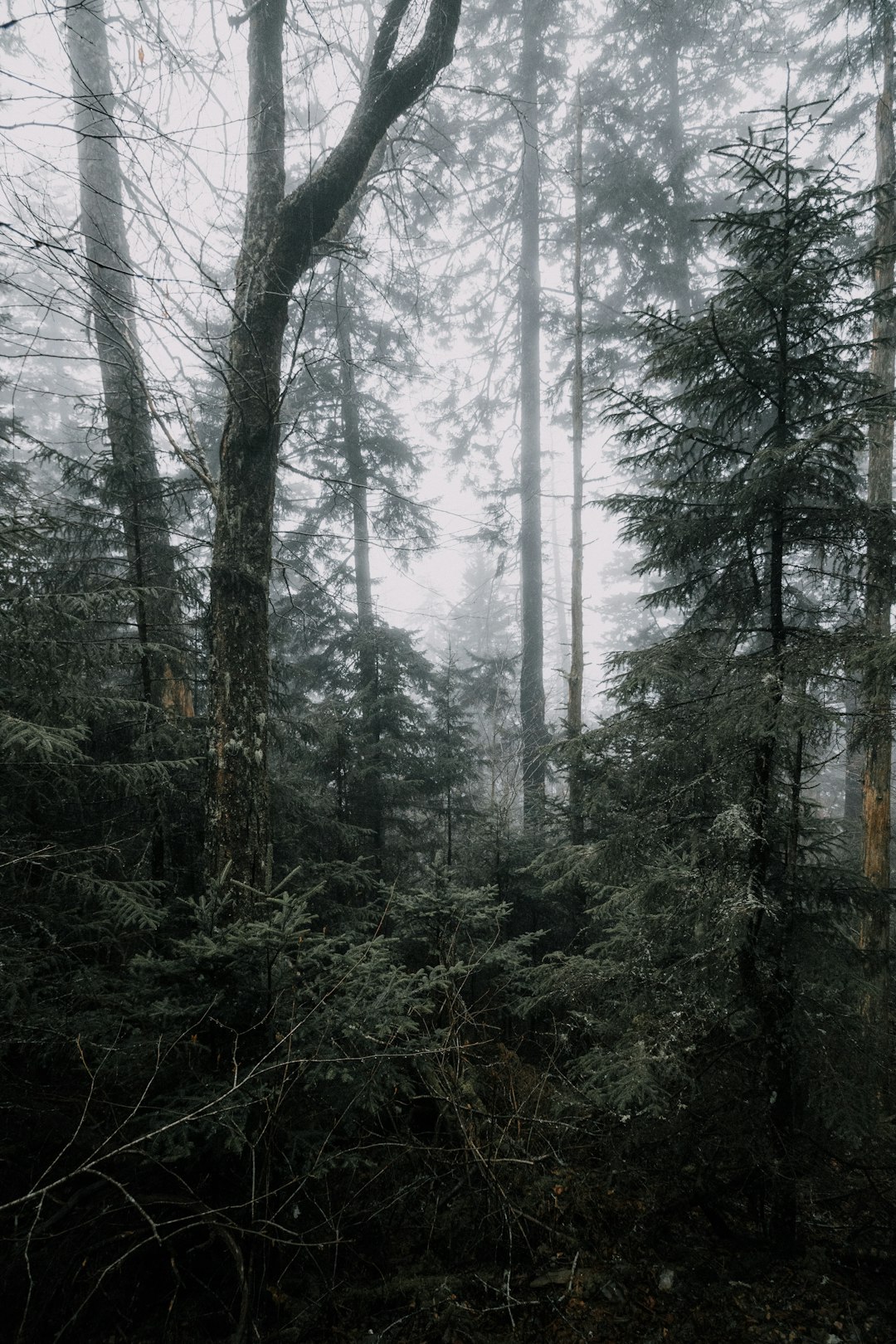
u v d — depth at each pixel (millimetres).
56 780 4324
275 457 5270
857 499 4051
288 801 6469
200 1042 3701
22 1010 3398
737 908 3576
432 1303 3461
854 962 3898
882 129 7105
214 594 5000
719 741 3988
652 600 4887
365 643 10102
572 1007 5465
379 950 3908
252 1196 3014
